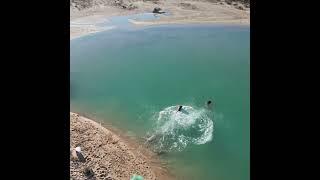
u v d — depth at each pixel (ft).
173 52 106.83
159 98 74.84
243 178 50.01
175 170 49.14
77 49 104.47
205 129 61.21
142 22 142.72
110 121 62.03
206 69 94.79
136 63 96.63
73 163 43.11
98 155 46.78
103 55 100.68
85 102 70.28
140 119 63.31
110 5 158.71
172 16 152.97
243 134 61.87
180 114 65.21
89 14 148.77
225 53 107.76
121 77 85.71
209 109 69.92
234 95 78.95
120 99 73.10
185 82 85.92
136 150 52.42
